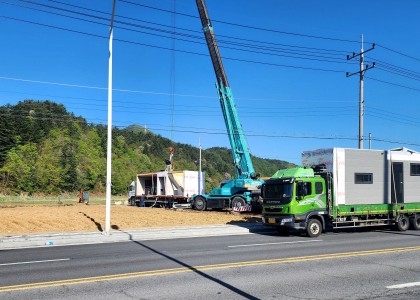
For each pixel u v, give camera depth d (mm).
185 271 9430
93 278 8727
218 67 29188
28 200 59219
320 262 10578
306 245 14289
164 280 8484
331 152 18656
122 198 75438
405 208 20453
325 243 14883
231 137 29562
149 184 42312
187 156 137375
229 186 32219
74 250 13664
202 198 34000
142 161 113750
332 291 7582
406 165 20844
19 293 7465
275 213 18156
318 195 18062
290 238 16938
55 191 80500
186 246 14250
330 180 18500
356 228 21656
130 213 30781
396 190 20422
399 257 11359
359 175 19234
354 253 12102
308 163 20031
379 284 8133
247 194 31359
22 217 25422
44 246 15000
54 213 29500
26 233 18266
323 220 17953
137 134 145250
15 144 85438
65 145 95062
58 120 111625
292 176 18016
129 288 7801
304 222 17438
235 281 8383
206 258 11352
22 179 76688
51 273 9391
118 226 21641
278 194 18078
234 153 29766
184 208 35531
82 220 24469
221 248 13562
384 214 19984
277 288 7797
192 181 37125
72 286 7996
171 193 37875
